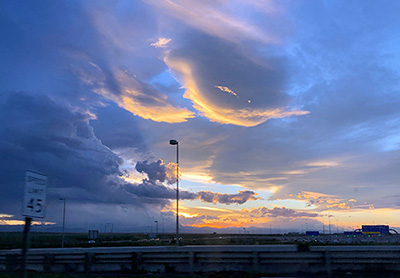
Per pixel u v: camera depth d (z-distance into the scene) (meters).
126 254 18.30
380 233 159.12
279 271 16.05
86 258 18.56
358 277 14.34
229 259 16.75
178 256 17.47
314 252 15.90
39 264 19.23
